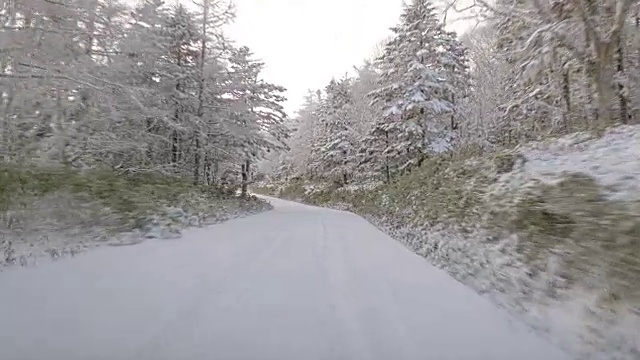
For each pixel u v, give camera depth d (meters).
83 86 10.15
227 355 3.07
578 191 5.45
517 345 3.41
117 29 11.13
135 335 3.38
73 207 8.13
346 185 39.62
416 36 21.28
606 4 9.41
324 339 3.43
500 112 21.67
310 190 47.88
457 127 23.61
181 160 19.00
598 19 9.56
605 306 3.66
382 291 5.00
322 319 3.90
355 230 12.68
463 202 9.12
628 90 12.09
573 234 4.65
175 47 19.08
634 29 10.62
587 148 8.66
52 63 9.53
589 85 12.94
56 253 6.29
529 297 4.50
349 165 39.66
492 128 22.80
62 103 10.84
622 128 9.16
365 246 8.98
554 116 15.77
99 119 12.18
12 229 6.90
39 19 9.12
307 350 3.20
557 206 5.25
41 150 10.18
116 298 4.32
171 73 18.00
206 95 20.39
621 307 3.55
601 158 7.35
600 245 4.11
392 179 24.52
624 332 3.30
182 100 18.33
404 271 6.30
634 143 7.72
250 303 4.33
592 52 9.98
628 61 12.87
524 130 17.38
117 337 3.32
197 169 20.75
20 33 8.58
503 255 5.77
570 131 11.99
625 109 12.13
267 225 13.39
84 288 4.63
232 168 26.34
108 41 11.24
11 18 8.62
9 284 4.64
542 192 6.13
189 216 12.01
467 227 7.84
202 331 3.52
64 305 4.02
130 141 14.70
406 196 15.70
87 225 8.23
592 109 13.32
